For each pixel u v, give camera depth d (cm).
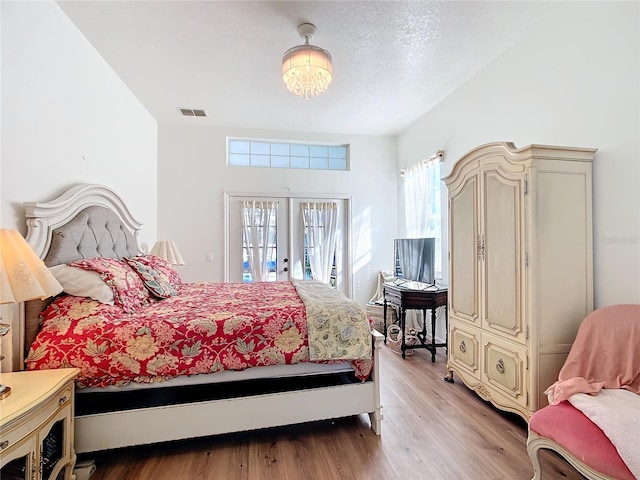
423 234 433
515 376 218
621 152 204
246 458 191
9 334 176
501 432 215
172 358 184
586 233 217
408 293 362
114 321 188
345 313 215
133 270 256
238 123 465
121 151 336
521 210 215
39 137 210
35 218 198
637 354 169
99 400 187
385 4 229
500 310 232
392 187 530
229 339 193
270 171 492
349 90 364
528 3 232
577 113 231
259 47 281
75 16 238
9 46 185
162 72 321
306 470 180
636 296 198
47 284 154
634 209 198
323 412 209
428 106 412
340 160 529
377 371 216
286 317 205
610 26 209
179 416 189
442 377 307
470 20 249
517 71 280
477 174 256
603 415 140
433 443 204
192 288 324
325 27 254
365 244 521
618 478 128
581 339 186
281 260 496
